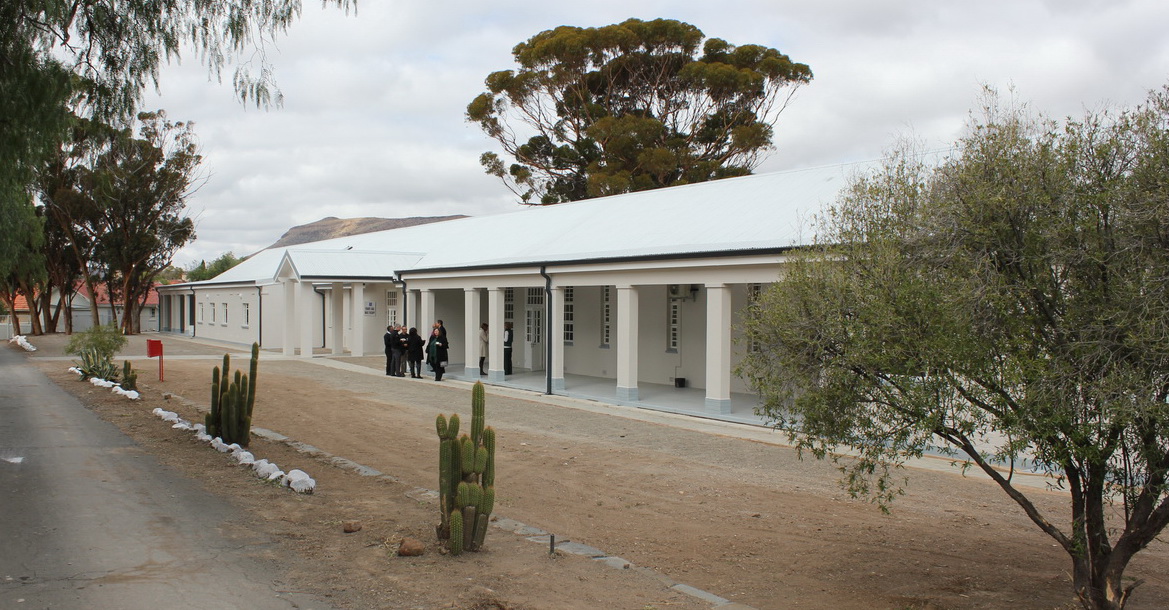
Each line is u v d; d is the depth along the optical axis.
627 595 6.04
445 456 6.94
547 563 6.66
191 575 6.16
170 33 10.56
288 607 5.54
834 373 6.07
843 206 6.97
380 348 32.44
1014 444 5.45
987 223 5.59
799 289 6.46
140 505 8.27
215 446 11.46
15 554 6.62
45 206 43.31
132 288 51.69
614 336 22.58
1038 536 8.14
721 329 15.79
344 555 6.72
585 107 43.47
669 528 8.13
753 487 10.02
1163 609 6.19
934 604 6.14
